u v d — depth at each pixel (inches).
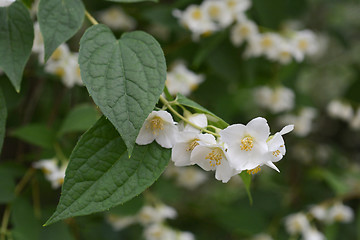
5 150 31.8
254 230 39.5
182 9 33.5
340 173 46.4
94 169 20.6
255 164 21.2
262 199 42.6
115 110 20.1
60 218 20.1
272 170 48.1
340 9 56.1
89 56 20.7
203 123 21.7
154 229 33.7
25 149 33.1
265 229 39.8
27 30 22.3
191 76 32.4
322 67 57.7
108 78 20.5
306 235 36.9
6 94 27.7
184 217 43.5
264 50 34.2
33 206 28.2
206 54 33.9
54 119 33.5
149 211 33.5
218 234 43.2
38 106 36.5
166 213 33.7
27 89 28.9
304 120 44.1
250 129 21.3
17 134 27.6
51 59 27.8
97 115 27.5
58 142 29.0
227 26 33.7
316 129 53.9
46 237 27.7
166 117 21.1
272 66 38.9
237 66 34.6
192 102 21.7
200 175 41.9
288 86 41.7
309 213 38.4
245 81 35.2
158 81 20.6
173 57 35.9
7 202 27.2
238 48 34.6
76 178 20.4
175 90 31.7
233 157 21.2
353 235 41.4
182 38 36.6
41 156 28.4
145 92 20.4
